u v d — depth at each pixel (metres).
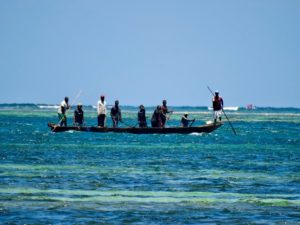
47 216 71.94
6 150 140.50
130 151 143.88
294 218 72.75
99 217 71.94
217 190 90.12
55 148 147.38
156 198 83.19
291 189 91.56
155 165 117.94
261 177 103.38
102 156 132.25
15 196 82.62
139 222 70.12
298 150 153.38
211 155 138.00
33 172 104.88
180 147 155.75
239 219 72.06
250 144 169.38
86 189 88.94
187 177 102.25
